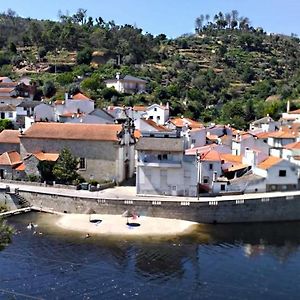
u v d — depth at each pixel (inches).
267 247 3063.5
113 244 3029.0
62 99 7593.5
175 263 2733.8
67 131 4409.5
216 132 5964.6
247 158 4416.8
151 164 3801.7
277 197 3639.3
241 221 3590.1
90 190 4010.8
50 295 2271.2
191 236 3243.1
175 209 3538.4
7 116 6279.5
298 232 3415.4
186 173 3814.0
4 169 4328.3
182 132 5388.8
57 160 4229.8
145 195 3848.4
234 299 2263.8
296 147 4687.5
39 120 5546.3
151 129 5403.5
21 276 2491.4
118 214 3622.0
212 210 3538.4
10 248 2920.8
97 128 4421.8
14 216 3651.6
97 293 2303.2
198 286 2410.2
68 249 2920.8
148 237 3181.6
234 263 2753.4
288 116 7406.5
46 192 3811.5
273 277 2546.8
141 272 2583.7
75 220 3506.4
